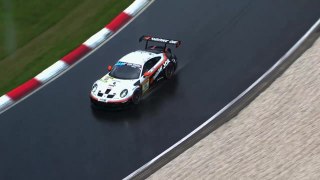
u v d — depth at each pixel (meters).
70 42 106.44
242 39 101.44
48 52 104.69
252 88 89.50
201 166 74.19
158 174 74.75
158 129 84.31
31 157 82.12
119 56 101.88
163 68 94.69
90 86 95.81
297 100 82.94
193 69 96.62
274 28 102.69
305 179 69.38
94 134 84.75
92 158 80.44
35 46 106.62
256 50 98.25
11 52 105.62
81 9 114.94
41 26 111.56
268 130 78.25
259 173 71.25
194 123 84.56
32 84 97.38
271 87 87.69
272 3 108.94
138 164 78.19
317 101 81.75
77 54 103.19
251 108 83.94
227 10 108.69
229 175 71.75
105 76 92.31
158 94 92.00
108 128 85.50
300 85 86.12
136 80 90.12
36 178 78.31
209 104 88.19
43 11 115.00
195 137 81.25
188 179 72.38
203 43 101.94
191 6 111.12
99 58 102.12
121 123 86.25
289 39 99.44
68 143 83.75
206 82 93.19
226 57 98.00
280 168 71.50
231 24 105.25
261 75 92.19
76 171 78.56
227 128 80.75
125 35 106.50
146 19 109.50
